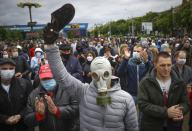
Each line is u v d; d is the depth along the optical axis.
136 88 7.61
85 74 9.59
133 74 7.61
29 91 5.66
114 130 3.76
